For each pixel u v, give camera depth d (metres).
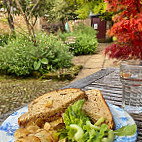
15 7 5.09
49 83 3.36
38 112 0.70
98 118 0.67
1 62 4.02
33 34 4.25
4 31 5.43
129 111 0.80
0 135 0.60
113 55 3.79
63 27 8.30
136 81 0.84
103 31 11.47
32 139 0.52
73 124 0.59
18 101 2.44
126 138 0.56
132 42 3.34
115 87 1.21
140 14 2.70
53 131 0.59
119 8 3.00
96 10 4.43
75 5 6.46
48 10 6.31
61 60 4.14
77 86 1.26
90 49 6.83
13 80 3.64
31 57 3.92
